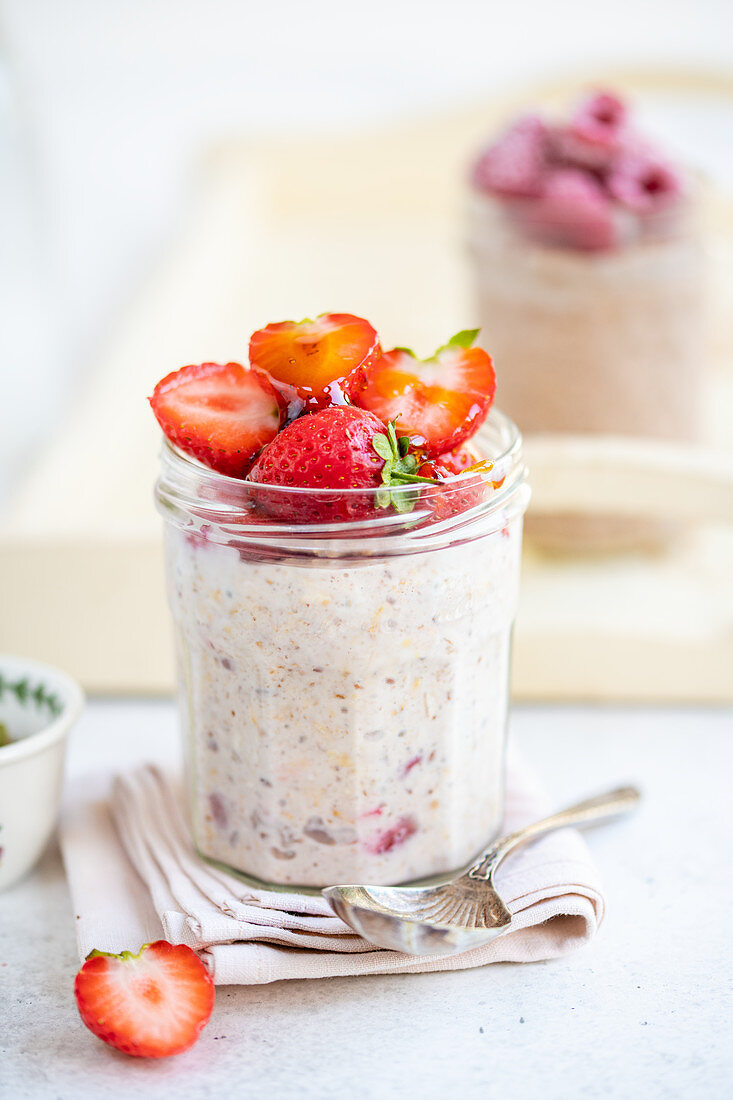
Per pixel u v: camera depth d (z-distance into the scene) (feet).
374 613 1.89
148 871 2.00
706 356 2.75
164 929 1.95
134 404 3.08
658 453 2.34
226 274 4.01
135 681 2.33
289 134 4.85
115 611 2.30
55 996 1.94
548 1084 1.85
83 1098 1.85
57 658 2.32
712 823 2.12
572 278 2.59
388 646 1.90
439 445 1.93
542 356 2.64
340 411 1.89
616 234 2.56
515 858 2.01
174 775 2.15
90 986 1.87
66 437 2.92
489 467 1.92
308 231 4.52
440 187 4.68
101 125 5.16
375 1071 1.86
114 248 5.23
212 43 5.18
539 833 2.04
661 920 2.01
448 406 1.93
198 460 1.95
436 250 4.28
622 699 2.33
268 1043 1.89
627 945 1.98
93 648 2.32
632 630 2.31
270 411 1.95
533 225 2.59
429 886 1.99
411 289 3.92
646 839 2.10
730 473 2.31
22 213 3.48
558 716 2.31
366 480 1.88
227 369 1.97
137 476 2.74
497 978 1.95
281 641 1.90
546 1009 1.92
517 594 2.01
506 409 2.71
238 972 1.90
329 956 1.93
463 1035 1.90
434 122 4.61
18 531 2.30
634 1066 1.87
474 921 1.93
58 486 2.70
